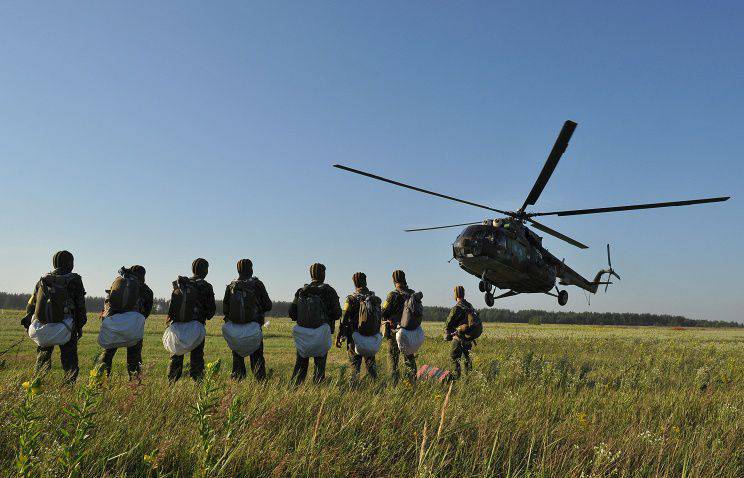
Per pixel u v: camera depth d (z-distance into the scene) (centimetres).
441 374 720
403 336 732
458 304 827
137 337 632
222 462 244
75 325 611
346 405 391
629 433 382
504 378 677
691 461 331
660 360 1105
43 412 285
